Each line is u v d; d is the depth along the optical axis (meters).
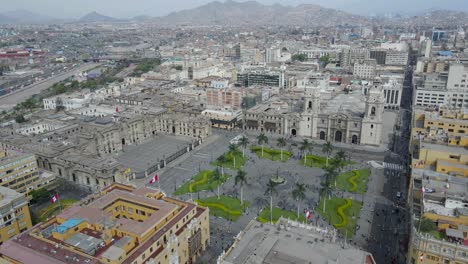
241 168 189.38
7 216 121.25
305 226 99.25
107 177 162.25
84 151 190.62
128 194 116.81
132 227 97.94
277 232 96.06
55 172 179.00
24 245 93.56
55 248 91.50
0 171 140.88
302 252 86.62
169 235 102.31
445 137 158.88
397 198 153.50
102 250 91.44
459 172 125.56
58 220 102.81
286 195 158.12
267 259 83.88
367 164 192.00
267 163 195.50
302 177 177.00
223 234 130.88
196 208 119.69
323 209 144.50
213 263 114.00
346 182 170.00
